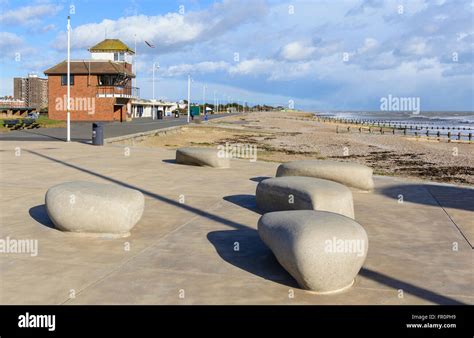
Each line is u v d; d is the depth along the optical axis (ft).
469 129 297.94
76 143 85.66
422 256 21.76
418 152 130.41
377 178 46.65
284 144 147.33
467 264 20.76
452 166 96.17
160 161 58.23
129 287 17.61
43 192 35.78
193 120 247.70
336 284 17.29
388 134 225.76
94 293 17.02
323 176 37.88
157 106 371.97
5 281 18.01
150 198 34.35
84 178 43.11
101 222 23.71
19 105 316.60
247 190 38.29
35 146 78.38
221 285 17.93
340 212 26.81
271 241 18.89
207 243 23.29
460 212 31.07
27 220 27.12
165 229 25.80
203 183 41.68
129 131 128.36
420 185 42.24
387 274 19.35
